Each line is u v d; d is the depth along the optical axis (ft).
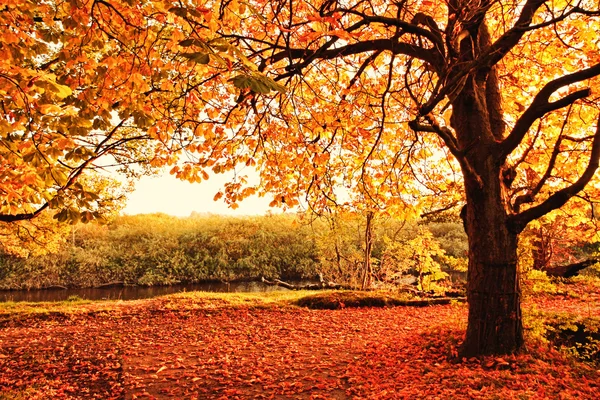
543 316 25.70
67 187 13.29
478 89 21.63
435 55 21.53
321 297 43.88
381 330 32.07
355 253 61.00
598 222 28.35
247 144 22.80
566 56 25.21
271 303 43.14
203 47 8.68
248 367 23.59
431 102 16.30
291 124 24.03
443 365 20.02
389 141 28.63
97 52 21.75
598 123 18.17
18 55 11.80
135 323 36.29
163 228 104.12
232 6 12.09
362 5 22.75
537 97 19.06
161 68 15.01
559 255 60.49
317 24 10.41
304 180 25.53
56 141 12.00
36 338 31.32
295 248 95.25
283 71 23.90
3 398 19.13
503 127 22.41
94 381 22.56
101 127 14.17
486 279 19.99
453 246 82.64
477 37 20.72
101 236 101.24
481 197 20.21
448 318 34.22
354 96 24.89
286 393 19.44
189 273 91.15
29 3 11.57
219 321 36.65
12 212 14.49
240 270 93.35
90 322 36.96
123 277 89.71
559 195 18.67
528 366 18.47
